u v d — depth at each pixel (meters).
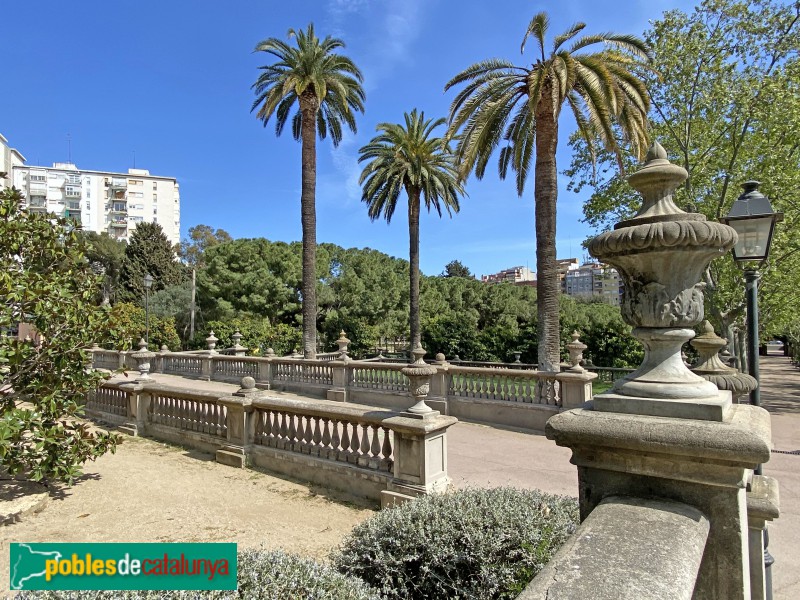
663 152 2.24
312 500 6.00
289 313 35.38
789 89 13.64
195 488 6.42
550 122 12.69
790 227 13.80
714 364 4.46
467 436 10.00
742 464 1.66
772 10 14.27
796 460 8.10
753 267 4.68
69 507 5.74
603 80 11.58
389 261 48.41
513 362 21.92
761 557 2.25
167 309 37.81
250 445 7.45
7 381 5.82
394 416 5.79
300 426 6.96
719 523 1.75
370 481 6.02
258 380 17.25
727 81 14.61
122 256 47.31
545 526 3.13
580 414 2.04
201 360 19.53
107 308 6.80
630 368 17.62
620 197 16.73
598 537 1.60
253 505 5.83
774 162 13.86
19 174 86.06
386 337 35.72
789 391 18.09
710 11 14.88
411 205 22.73
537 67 12.66
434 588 3.12
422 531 3.21
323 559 4.36
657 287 2.04
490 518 3.24
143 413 9.44
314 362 15.73
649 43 15.55
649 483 1.89
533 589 1.38
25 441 5.79
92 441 6.35
